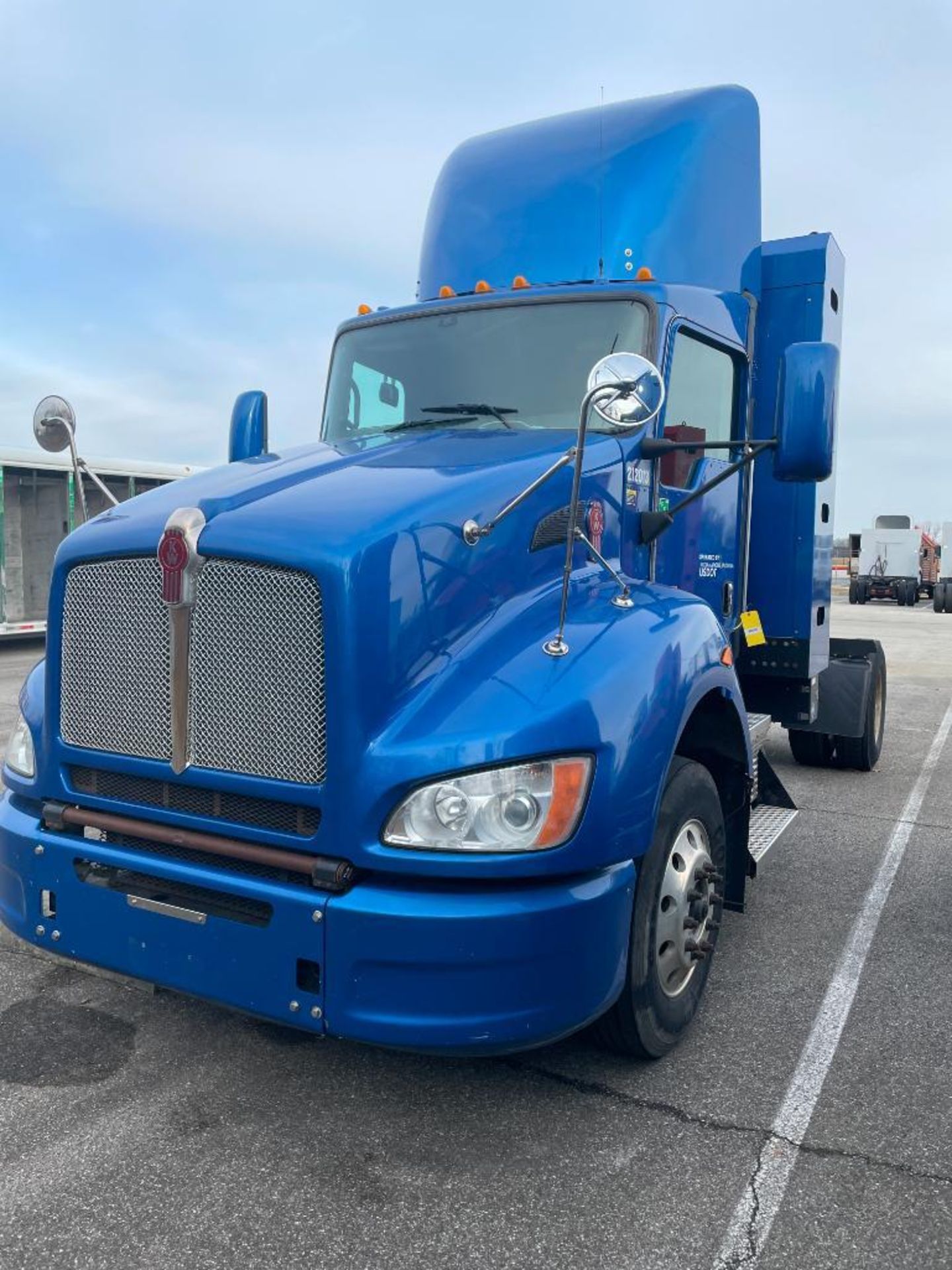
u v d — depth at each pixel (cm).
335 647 261
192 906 285
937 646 1905
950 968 407
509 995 257
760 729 499
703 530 460
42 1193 259
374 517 279
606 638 296
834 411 365
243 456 497
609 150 477
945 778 762
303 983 267
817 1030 353
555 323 425
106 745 305
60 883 308
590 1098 307
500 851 256
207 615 279
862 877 523
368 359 468
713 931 353
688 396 438
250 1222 249
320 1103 302
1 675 1304
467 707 267
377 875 266
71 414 380
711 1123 294
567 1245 242
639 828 279
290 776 270
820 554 560
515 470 328
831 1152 279
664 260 452
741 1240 244
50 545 1588
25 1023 351
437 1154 277
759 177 523
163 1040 340
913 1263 237
